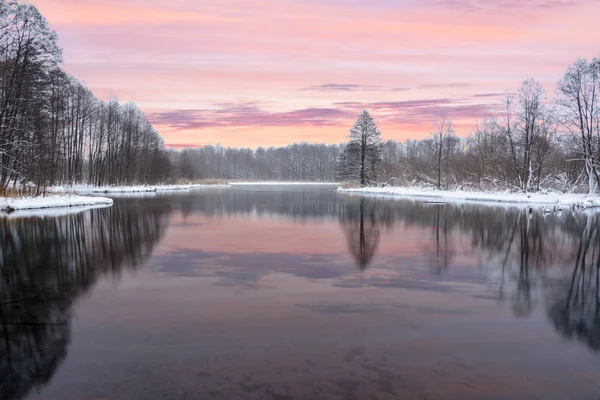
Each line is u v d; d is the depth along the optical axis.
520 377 5.23
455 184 54.00
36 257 12.70
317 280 9.92
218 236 16.94
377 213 26.78
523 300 8.43
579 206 31.88
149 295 8.70
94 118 60.69
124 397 4.73
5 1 27.69
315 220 22.61
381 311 7.69
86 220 22.34
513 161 45.41
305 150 168.25
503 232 18.16
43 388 4.96
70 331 6.71
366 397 4.71
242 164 171.12
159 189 67.88
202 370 5.34
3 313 7.60
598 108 36.19
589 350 6.05
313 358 5.68
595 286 9.53
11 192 29.94
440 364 5.55
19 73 28.92
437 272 10.80
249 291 8.98
